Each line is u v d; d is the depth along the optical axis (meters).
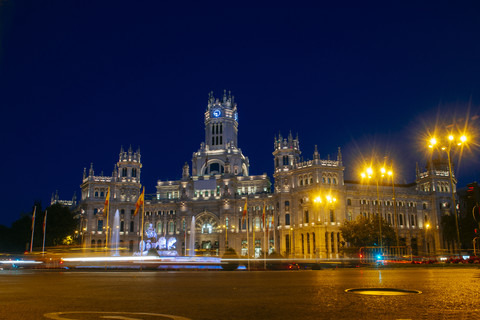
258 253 162.00
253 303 19.61
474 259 73.00
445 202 167.25
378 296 21.70
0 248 143.62
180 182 181.12
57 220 153.25
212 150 193.50
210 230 170.25
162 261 84.31
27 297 22.88
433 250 163.00
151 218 177.00
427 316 15.41
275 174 167.00
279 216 158.12
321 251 140.75
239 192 180.50
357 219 125.00
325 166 150.50
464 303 18.66
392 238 118.38
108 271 65.38
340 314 16.03
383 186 162.88
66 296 23.28
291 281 34.66
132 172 181.62
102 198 173.38
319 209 145.00
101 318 15.66
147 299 21.58
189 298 21.92
